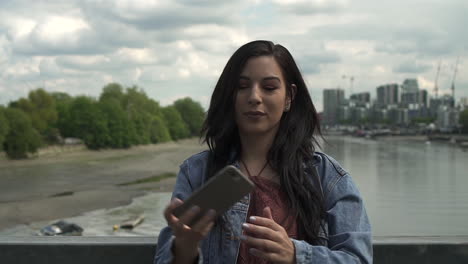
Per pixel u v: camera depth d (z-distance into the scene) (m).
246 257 1.80
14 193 44.97
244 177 1.43
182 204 1.49
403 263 2.31
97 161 89.44
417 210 33.41
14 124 89.25
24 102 109.81
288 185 1.82
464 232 26.36
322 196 1.86
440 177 55.53
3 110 89.88
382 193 42.09
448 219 30.22
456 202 36.84
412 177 55.41
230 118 1.99
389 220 29.88
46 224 28.88
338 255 1.64
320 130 2.07
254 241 1.55
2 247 2.36
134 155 107.06
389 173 60.03
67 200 39.34
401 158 88.56
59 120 115.69
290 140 1.93
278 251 1.55
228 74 1.97
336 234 1.78
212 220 1.50
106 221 28.97
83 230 25.22
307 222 1.80
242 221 1.82
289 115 2.01
